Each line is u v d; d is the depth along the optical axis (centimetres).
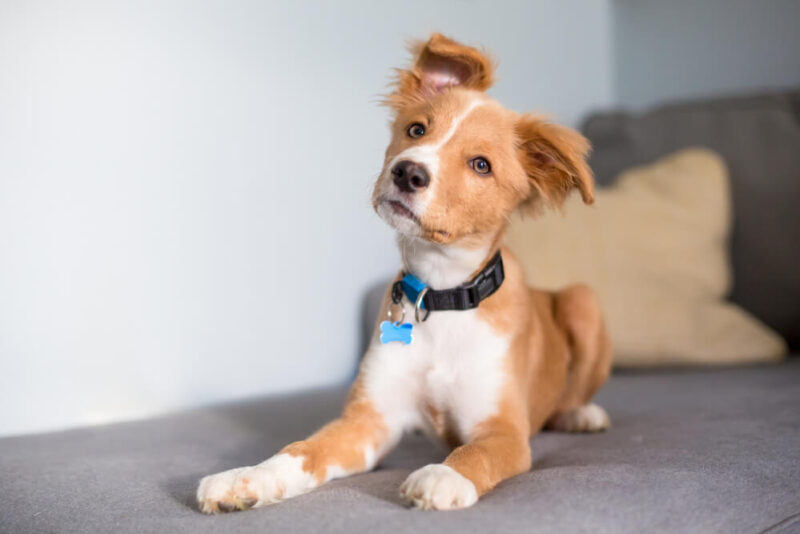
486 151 204
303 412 265
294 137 309
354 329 337
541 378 236
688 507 150
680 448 198
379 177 207
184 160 276
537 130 214
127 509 162
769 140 404
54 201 248
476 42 392
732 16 475
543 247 364
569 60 466
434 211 191
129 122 262
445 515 142
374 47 339
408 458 221
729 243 400
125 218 263
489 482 167
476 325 207
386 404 209
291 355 312
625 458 189
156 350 273
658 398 285
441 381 206
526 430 207
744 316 371
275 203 304
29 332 245
